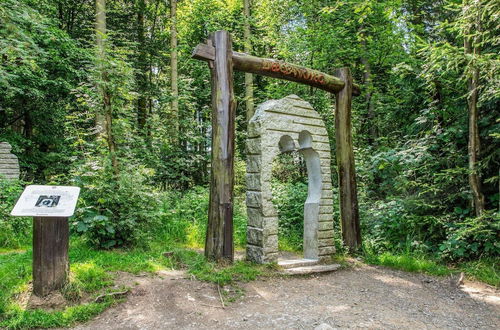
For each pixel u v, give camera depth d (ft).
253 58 16.48
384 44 27.68
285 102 16.83
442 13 27.94
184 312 10.48
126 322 9.73
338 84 19.70
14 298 10.31
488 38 17.01
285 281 14.25
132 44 31.91
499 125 16.97
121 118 18.20
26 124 39.40
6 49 18.24
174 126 33.37
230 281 13.24
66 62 35.06
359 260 18.29
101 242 16.65
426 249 18.03
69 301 10.47
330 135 27.68
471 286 14.25
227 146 15.39
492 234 15.98
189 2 45.11
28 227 19.80
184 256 15.74
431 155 18.89
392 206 20.12
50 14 37.06
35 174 38.42
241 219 23.62
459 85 18.83
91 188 16.10
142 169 18.12
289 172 31.99
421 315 11.06
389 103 26.81
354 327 9.80
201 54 15.16
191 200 25.99
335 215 23.04
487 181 16.61
